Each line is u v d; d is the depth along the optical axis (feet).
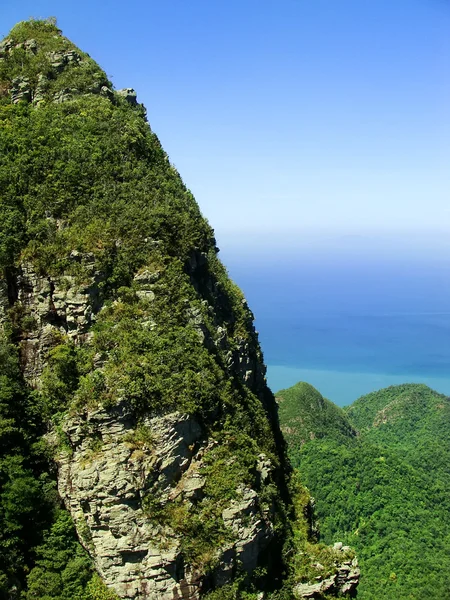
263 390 220.43
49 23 206.49
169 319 141.38
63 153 161.68
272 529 139.85
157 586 123.44
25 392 137.28
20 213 149.89
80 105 179.32
